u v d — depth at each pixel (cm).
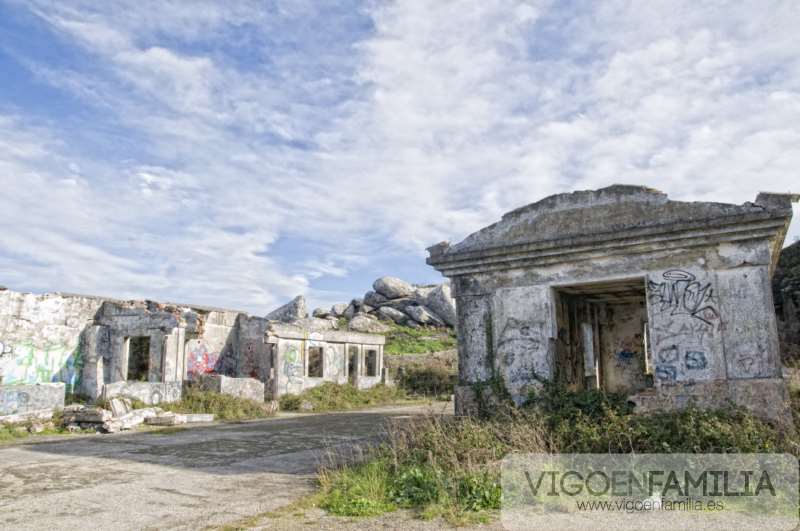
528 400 953
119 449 1189
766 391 801
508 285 1029
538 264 998
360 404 2727
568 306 1128
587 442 789
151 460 1038
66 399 1947
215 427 1642
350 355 3384
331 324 4153
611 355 1444
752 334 822
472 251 1043
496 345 1024
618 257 932
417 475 718
